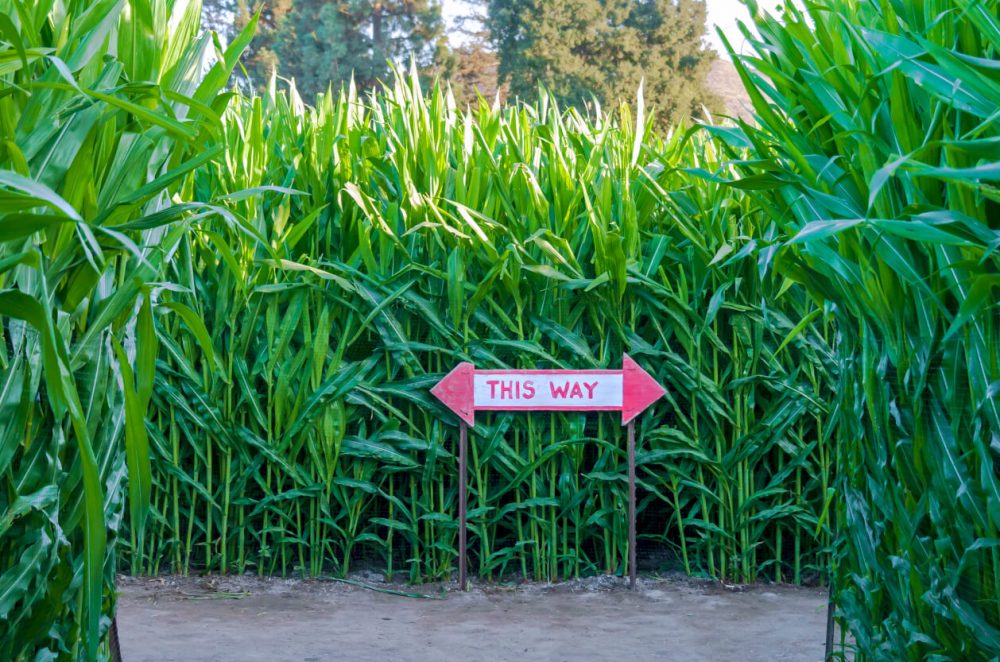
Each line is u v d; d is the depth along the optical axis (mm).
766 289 4574
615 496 4668
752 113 2469
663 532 4910
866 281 2096
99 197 1870
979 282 1634
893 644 2188
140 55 1987
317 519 4656
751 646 3719
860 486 2379
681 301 4543
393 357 4625
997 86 1627
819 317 4621
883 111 2035
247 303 4566
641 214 4750
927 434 1982
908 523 2072
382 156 4836
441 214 4590
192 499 4711
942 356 1958
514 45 33844
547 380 4477
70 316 1868
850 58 2119
